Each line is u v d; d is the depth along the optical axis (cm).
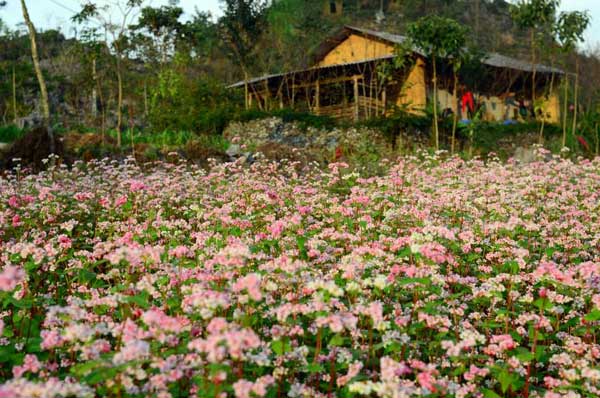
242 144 2558
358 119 3123
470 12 10538
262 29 5241
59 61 5969
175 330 401
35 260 560
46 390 333
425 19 2634
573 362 498
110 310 540
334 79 3744
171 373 383
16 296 523
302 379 493
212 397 378
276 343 428
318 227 855
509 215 990
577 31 2483
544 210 1061
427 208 967
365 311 455
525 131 3136
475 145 2862
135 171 1503
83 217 1049
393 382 401
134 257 488
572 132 2806
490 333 584
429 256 573
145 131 3494
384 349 514
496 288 582
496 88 3819
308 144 2758
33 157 1761
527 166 1521
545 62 4544
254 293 427
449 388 449
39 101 4791
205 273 538
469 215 948
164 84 3316
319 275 612
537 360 518
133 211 1052
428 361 534
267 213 984
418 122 2772
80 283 641
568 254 837
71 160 1839
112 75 3522
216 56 5872
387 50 3731
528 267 722
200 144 2136
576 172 1411
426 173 1521
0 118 4381
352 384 401
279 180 1379
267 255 720
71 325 399
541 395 473
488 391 456
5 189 1222
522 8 2552
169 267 581
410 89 3475
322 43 4019
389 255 650
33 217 980
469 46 3456
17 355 443
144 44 4031
